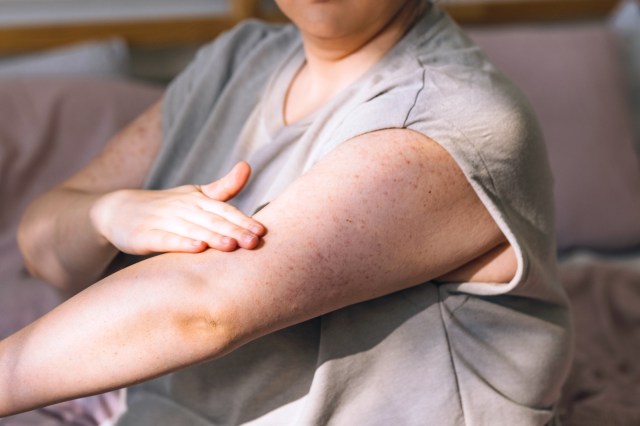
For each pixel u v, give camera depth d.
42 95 2.09
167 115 1.21
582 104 2.20
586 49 2.29
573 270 1.82
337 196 0.85
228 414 0.98
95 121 2.08
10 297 1.64
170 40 2.44
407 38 0.98
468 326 0.95
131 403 1.06
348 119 0.91
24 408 0.87
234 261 0.83
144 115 1.26
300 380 0.95
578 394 1.47
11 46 2.39
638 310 1.70
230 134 1.08
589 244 2.12
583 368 1.53
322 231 0.84
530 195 0.92
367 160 0.85
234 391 0.97
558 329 0.99
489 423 0.94
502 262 0.92
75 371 0.84
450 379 0.93
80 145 2.04
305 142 0.95
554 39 2.31
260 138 1.04
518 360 0.96
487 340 0.95
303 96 1.04
